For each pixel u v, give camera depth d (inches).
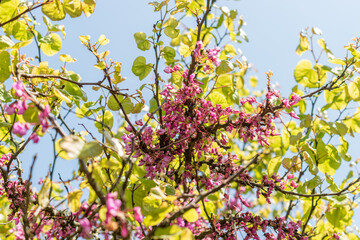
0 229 143.6
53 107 133.6
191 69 124.8
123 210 72.1
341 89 169.8
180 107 121.3
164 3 138.6
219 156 134.1
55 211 102.8
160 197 96.1
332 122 153.8
